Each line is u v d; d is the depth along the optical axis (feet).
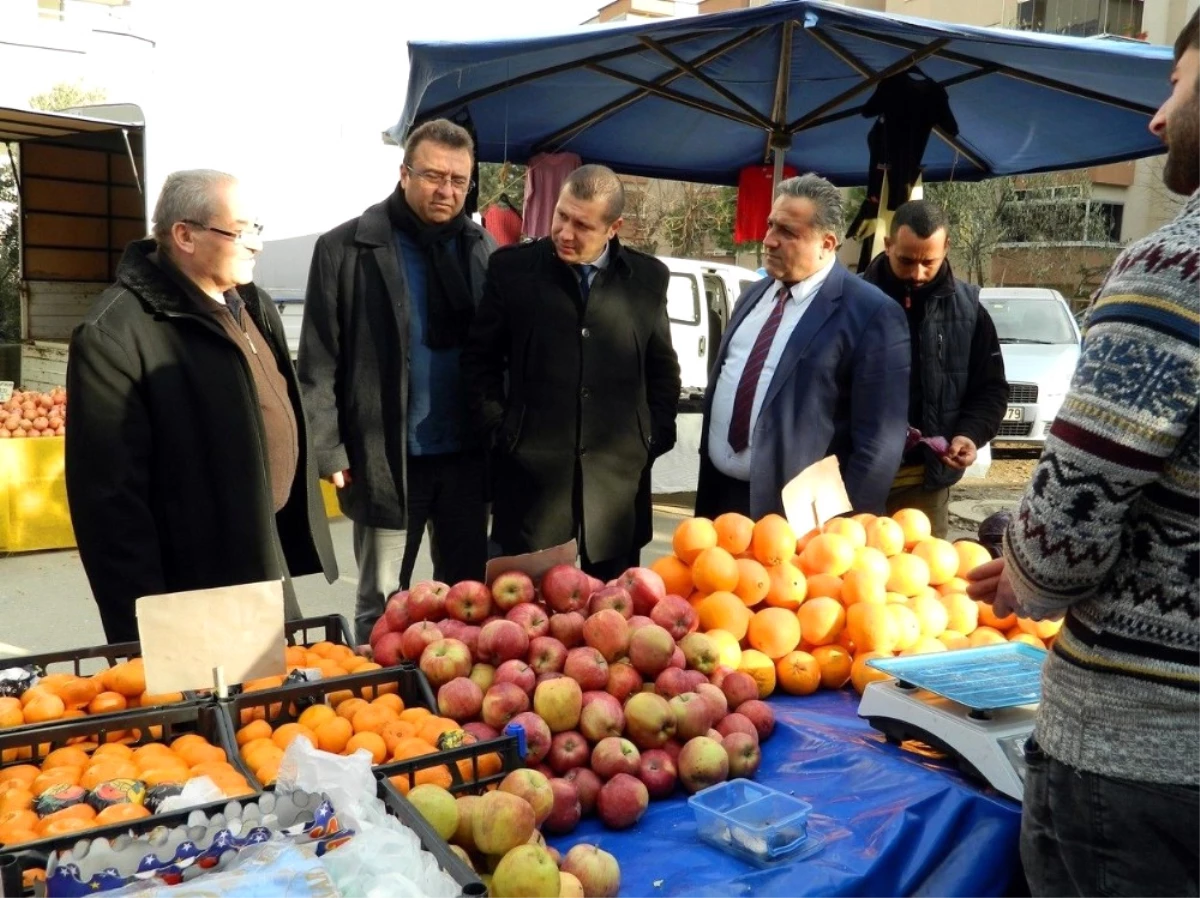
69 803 4.78
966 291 12.35
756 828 5.27
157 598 5.75
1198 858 4.07
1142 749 4.08
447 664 6.37
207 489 8.48
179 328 8.39
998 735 5.78
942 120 16.88
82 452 7.98
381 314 11.14
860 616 7.61
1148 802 4.08
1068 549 4.02
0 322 58.75
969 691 6.23
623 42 16.02
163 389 8.24
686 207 72.43
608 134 22.61
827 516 8.91
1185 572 3.93
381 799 4.52
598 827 5.82
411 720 5.90
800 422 10.48
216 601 5.90
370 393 11.19
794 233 10.36
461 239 11.80
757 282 11.68
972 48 16.08
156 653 5.74
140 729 5.72
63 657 6.50
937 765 6.11
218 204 8.23
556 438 10.87
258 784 5.15
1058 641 4.50
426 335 11.40
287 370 9.64
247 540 8.60
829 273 10.71
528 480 10.96
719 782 6.05
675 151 23.84
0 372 48.03
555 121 21.13
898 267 11.94
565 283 10.87
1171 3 70.85
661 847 5.53
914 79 16.92
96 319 8.06
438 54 14.75
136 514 8.05
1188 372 3.71
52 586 19.62
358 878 3.76
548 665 6.48
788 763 6.48
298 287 32.71
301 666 6.73
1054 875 4.60
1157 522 3.98
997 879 5.49
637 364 11.22
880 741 6.54
